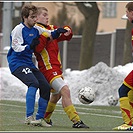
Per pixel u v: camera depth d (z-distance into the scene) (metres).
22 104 40.84
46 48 25.22
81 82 47.19
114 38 71.31
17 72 24.81
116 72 47.25
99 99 44.84
